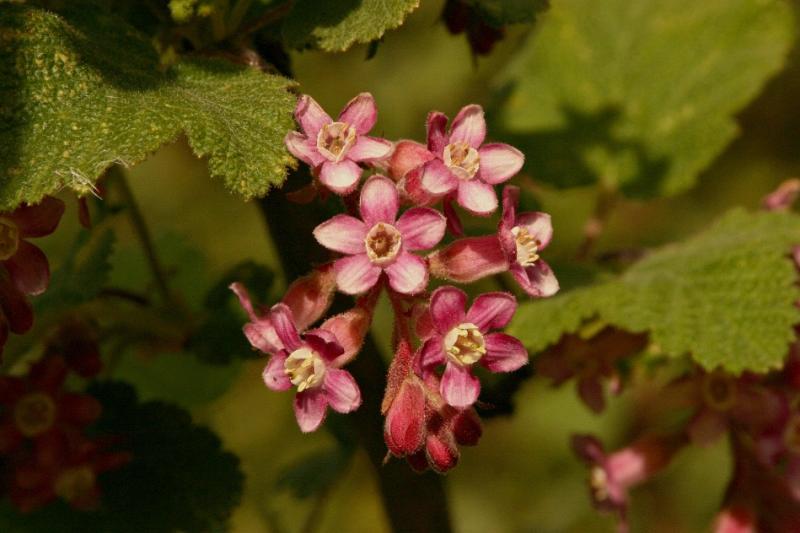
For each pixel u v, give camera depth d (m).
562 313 0.25
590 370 0.25
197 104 0.22
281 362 0.21
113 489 0.25
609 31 0.29
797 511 0.25
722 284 0.25
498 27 0.24
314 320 0.22
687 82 0.29
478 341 0.21
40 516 0.25
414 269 0.21
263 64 0.23
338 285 0.21
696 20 0.29
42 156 0.21
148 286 0.27
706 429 0.25
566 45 0.29
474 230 0.26
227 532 0.26
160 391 0.29
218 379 0.29
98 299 0.25
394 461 0.25
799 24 0.36
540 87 0.29
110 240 0.26
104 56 0.22
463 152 0.21
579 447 0.27
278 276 0.28
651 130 0.29
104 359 0.27
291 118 0.21
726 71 0.29
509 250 0.21
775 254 0.25
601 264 0.27
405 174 0.21
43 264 0.22
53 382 0.24
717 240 0.26
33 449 0.24
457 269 0.22
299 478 0.29
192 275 0.30
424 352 0.21
